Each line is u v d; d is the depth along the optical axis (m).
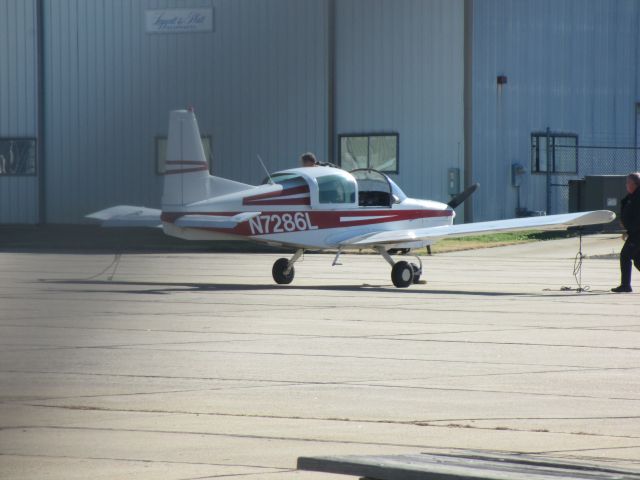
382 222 68.81
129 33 140.12
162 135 139.00
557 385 34.44
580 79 137.38
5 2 145.25
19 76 145.50
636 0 143.38
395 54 128.75
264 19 134.12
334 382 34.94
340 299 60.56
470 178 124.69
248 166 135.75
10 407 31.14
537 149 132.88
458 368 37.53
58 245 115.81
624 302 59.38
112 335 45.44
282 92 133.88
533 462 19.28
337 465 18.80
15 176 146.75
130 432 28.14
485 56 126.12
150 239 123.75
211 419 29.62
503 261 92.56
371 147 130.38
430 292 65.44
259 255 101.94
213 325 48.75
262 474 24.14
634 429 28.36
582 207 124.44
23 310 54.59
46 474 24.20
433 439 27.28
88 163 143.12
